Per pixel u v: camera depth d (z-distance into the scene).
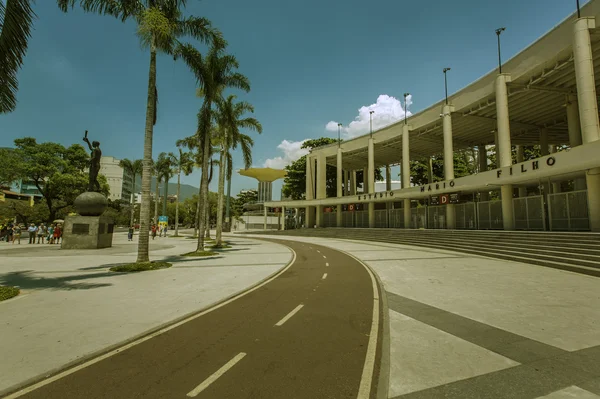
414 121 34.09
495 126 30.81
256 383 3.58
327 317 6.23
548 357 4.30
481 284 9.40
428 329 5.48
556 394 3.36
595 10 16.62
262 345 4.75
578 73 16.56
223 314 6.43
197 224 47.88
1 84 7.96
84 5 11.84
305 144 59.62
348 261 15.58
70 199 44.75
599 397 3.29
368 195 39.00
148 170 13.27
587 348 4.60
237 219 77.50
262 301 7.57
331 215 47.94
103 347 4.65
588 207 16.00
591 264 11.07
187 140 34.91
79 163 47.81
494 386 3.53
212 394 3.33
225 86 20.98
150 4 12.95
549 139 33.59
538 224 19.36
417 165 50.53
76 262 14.45
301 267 13.61
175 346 4.71
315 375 3.78
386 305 7.14
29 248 21.84
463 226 26.14
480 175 23.48
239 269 12.87
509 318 6.06
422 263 14.38
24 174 40.06
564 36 18.23
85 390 3.44
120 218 74.44
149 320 5.96
